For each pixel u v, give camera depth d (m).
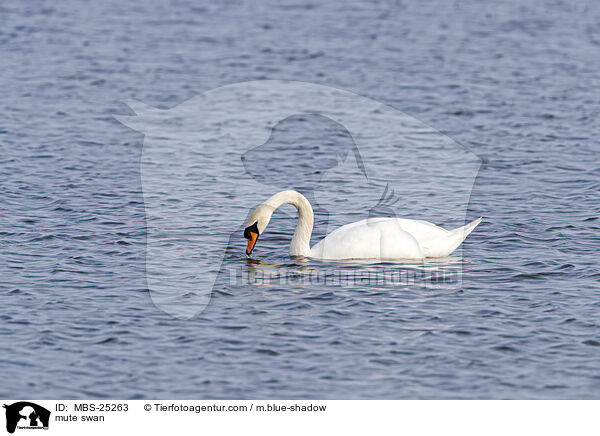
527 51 46.00
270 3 59.81
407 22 53.75
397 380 13.45
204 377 13.50
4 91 36.28
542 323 15.34
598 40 48.78
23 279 17.17
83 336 14.76
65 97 35.72
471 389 13.23
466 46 47.16
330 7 58.53
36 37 47.72
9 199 22.88
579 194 24.06
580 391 13.20
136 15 55.09
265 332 14.98
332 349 14.38
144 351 14.28
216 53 44.97
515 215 22.12
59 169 26.11
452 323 15.34
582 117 33.53
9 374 13.48
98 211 21.95
